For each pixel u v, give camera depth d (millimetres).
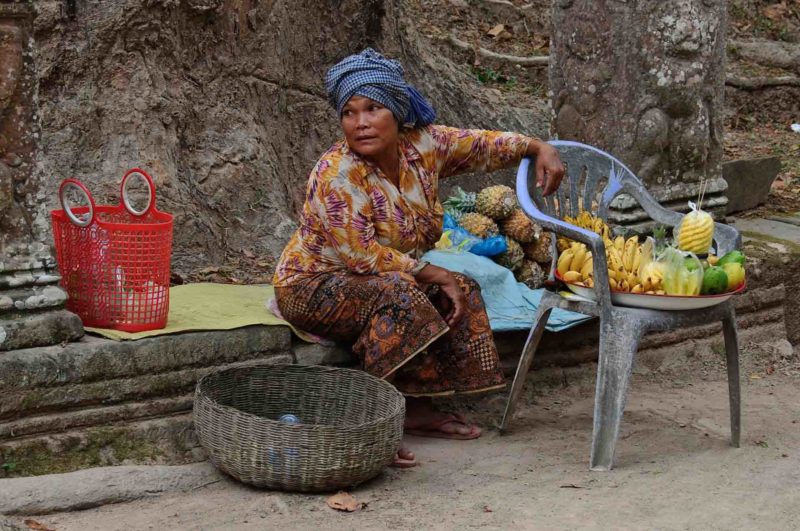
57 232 3887
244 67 5754
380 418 3605
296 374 3992
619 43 5008
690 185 5273
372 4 6438
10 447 3572
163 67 5426
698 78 5117
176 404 3891
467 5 8344
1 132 3568
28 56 3580
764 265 5477
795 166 7465
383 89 3754
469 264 4699
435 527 3328
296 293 4039
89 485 3492
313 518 3393
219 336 3965
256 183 5543
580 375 4875
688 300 3816
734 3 9617
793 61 8930
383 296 3895
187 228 5141
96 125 5160
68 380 3674
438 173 4102
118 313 3832
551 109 5363
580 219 4227
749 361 5367
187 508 3475
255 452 3504
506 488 3682
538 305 4344
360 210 3850
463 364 4023
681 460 3979
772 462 3975
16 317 3639
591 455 3855
